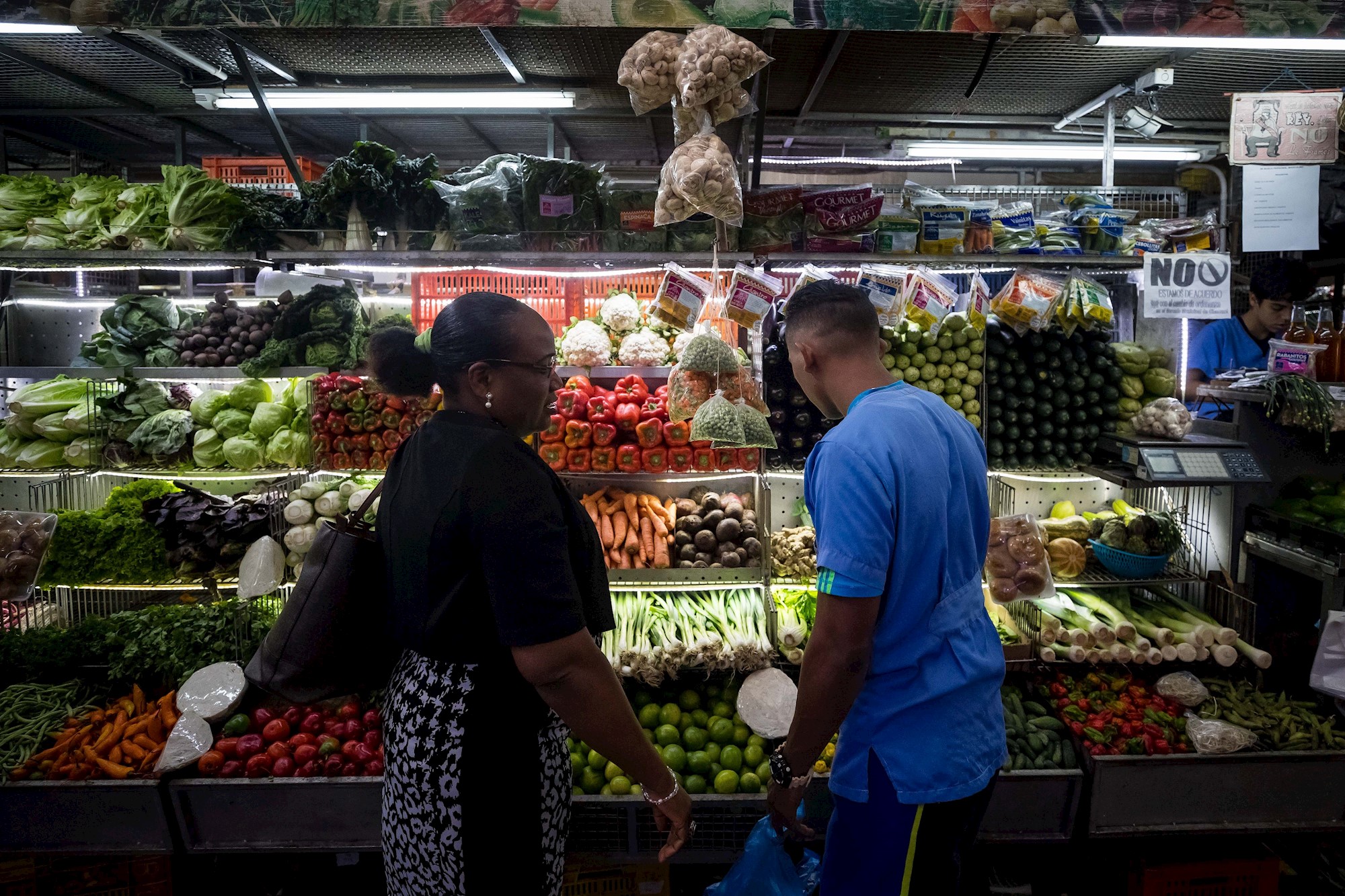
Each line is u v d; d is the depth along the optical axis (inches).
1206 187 169.2
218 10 99.7
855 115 149.7
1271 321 143.2
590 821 105.9
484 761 61.0
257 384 126.9
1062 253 113.7
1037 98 138.9
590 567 66.1
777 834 79.4
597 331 124.6
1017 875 114.8
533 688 63.6
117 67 131.3
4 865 101.3
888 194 145.4
